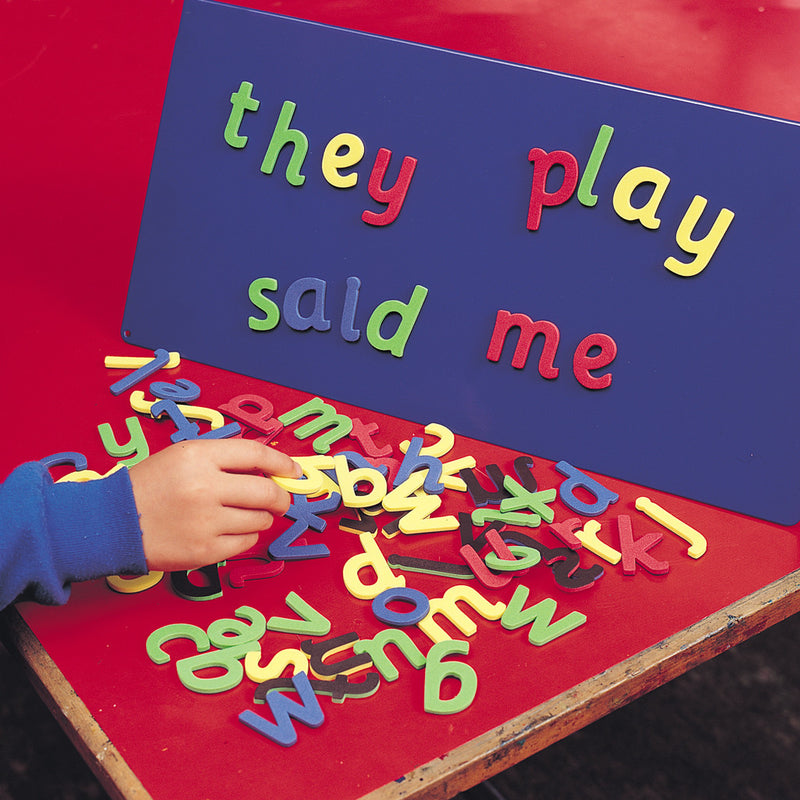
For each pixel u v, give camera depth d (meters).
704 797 1.22
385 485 0.70
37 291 0.91
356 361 0.81
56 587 0.58
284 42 0.80
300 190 0.81
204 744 0.52
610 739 1.29
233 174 0.83
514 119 0.74
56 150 1.10
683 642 0.59
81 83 1.18
